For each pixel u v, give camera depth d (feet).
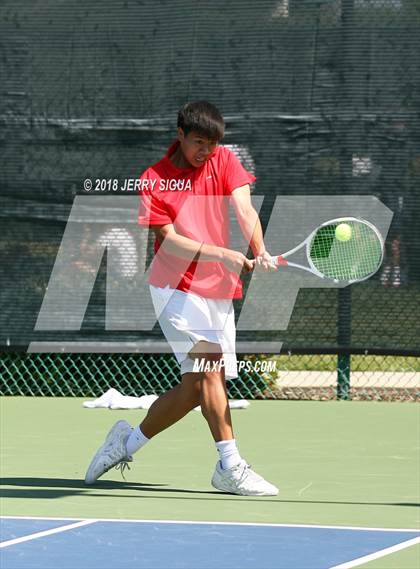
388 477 54.44
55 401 82.48
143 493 50.29
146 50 80.48
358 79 79.05
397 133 78.84
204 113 48.24
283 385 86.99
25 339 82.02
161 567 36.52
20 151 81.51
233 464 49.47
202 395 49.67
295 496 49.55
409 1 78.84
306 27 79.41
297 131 79.51
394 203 78.95
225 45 79.87
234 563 37.04
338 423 72.28
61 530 42.14
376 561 37.32
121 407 78.64
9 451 62.39
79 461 59.21
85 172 81.05
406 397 83.25
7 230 81.82
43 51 81.35
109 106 80.79
